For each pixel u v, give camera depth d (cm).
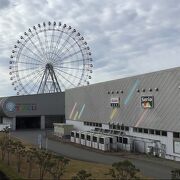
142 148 4512
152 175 3003
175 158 3891
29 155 3666
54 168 3162
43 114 9381
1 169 3381
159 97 4200
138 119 4656
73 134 6012
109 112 5547
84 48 8669
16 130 8900
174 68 3931
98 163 3706
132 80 4841
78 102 7031
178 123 3841
